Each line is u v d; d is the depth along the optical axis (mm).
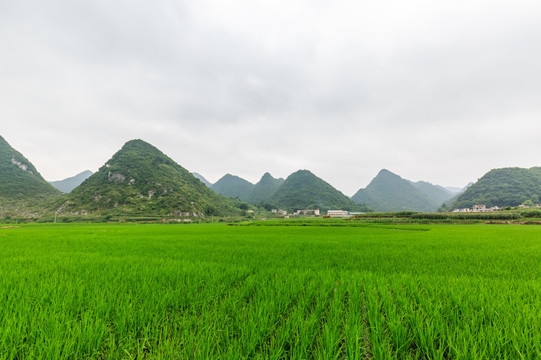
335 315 3219
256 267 6957
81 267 6844
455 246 12820
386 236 20625
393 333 2764
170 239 17906
